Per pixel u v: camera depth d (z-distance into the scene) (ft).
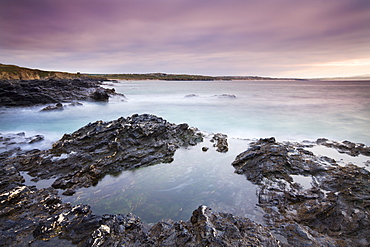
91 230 20.81
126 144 42.91
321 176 30.14
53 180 32.07
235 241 17.94
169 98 149.28
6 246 18.95
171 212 25.16
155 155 40.40
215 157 40.83
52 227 20.99
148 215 24.64
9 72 186.80
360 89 250.78
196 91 211.20
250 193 28.37
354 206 23.35
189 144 47.73
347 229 20.68
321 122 70.08
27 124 68.33
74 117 81.71
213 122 71.56
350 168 31.48
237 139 52.01
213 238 18.07
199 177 33.22
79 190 29.71
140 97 155.84
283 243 19.13
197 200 27.35
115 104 118.32
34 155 38.17
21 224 21.71
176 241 18.48
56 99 112.47
